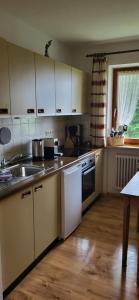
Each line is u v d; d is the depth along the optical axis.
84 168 3.13
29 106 2.38
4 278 1.80
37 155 2.85
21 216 1.93
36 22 2.75
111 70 3.85
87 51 3.80
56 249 2.50
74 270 2.18
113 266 2.23
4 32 2.46
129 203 2.08
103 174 4.04
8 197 1.75
